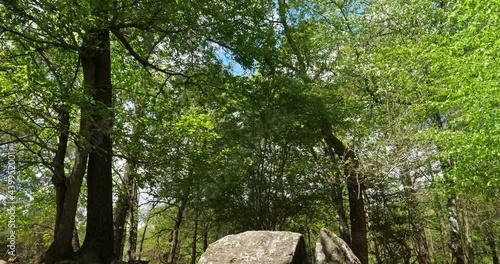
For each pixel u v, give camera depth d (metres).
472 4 12.11
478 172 13.69
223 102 14.87
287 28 16.75
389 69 14.87
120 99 15.12
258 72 15.68
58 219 10.70
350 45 17.05
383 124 14.34
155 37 13.85
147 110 13.32
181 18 12.05
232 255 7.39
